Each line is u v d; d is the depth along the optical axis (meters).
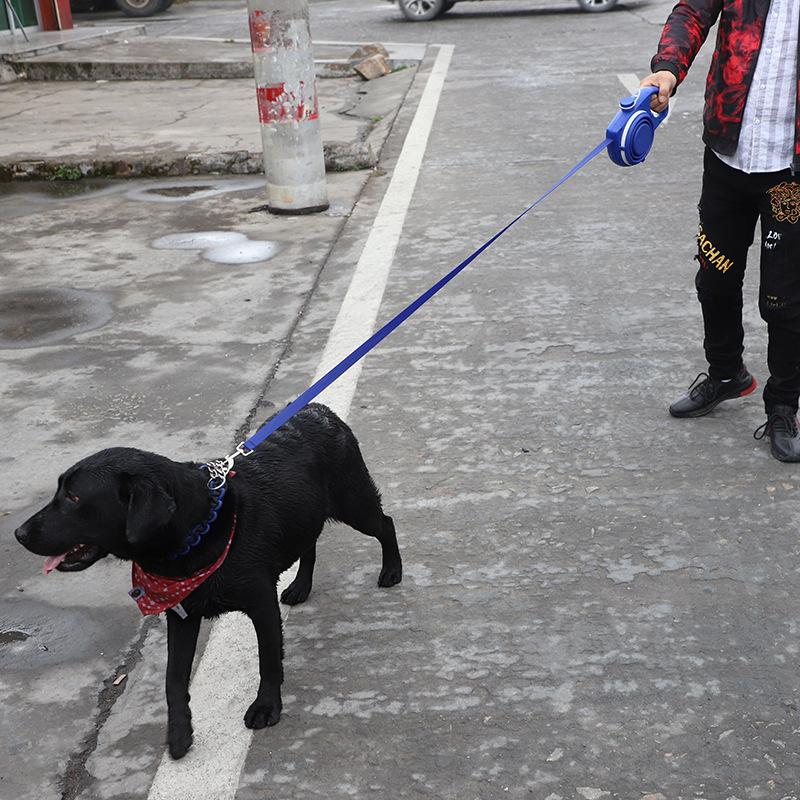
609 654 2.99
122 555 2.54
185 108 12.94
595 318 5.62
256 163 9.53
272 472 2.83
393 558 3.38
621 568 3.40
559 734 2.69
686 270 6.29
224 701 2.91
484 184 8.61
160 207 8.57
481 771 2.59
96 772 2.69
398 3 21.58
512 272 6.45
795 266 3.73
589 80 13.07
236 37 19.56
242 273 6.75
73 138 11.12
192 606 2.63
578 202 7.92
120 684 3.03
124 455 2.51
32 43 17.52
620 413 4.51
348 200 8.40
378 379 5.02
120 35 19.34
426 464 4.18
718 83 3.68
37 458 4.41
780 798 2.44
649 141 3.66
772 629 3.06
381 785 2.56
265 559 2.69
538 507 3.80
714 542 3.51
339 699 2.88
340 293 6.27
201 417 4.72
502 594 3.31
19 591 3.50
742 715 2.72
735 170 3.74
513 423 4.48
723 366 4.30
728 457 4.08
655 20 18.83
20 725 2.87
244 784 2.60
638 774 2.54
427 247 7.07
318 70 15.62
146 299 6.34
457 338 5.46
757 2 3.53
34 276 6.90
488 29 19.45
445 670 2.97
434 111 11.82
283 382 5.05
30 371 5.33
